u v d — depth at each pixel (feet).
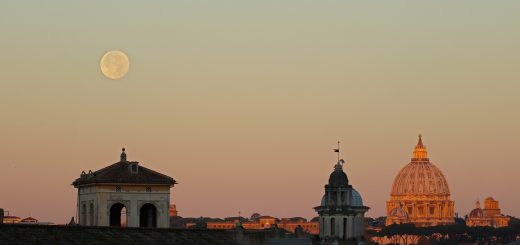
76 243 440.86
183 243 470.39
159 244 461.37
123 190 649.61
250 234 535.60
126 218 649.20
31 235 436.35
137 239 459.73
